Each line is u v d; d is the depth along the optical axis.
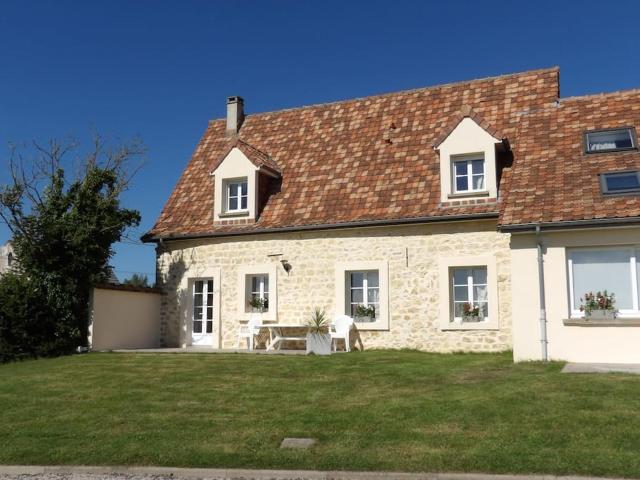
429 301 15.93
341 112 20.52
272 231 17.59
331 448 7.43
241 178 18.69
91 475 7.08
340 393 10.25
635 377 10.14
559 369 11.27
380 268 16.48
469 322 15.45
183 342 18.80
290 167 19.33
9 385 12.01
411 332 16.03
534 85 18.16
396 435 7.80
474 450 7.07
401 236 16.39
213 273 18.55
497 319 15.21
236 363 13.65
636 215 11.65
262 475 6.80
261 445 7.67
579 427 7.64
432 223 16.05
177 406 9.76
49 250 17.39
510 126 17.22
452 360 13.66
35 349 16.53
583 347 12.25
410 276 16.19
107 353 16.62
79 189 18.19
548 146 14.80
